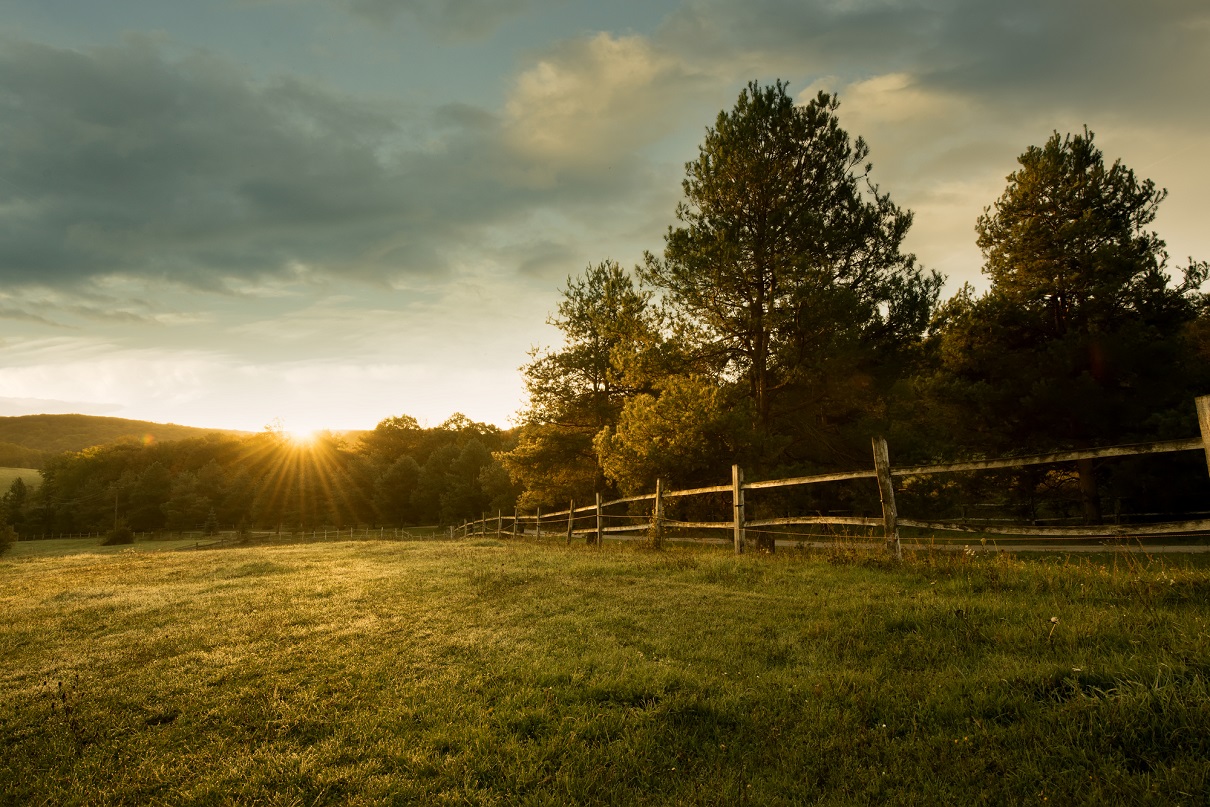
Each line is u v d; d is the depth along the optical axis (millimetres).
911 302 16547
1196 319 18750
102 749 3709
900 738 3324
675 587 7066
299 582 9219
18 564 16500
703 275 16922
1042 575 5781
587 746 3463
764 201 17062
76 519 105062
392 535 64500
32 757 3668
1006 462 6117
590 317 25656
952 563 6629
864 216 16719
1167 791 2611
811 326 15539
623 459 15969
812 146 17000
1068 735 3076
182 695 4461
